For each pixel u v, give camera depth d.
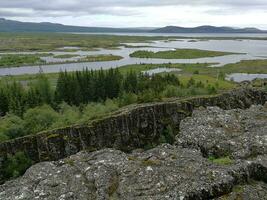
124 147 78.44
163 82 115.94
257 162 36.16
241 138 43.31
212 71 182.12
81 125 76.44
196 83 119.38
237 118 50.38
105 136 77.44
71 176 33.81
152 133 83.06
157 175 32.84
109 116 80.19
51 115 84.44
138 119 82.44
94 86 108.75
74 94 104.75
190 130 46.91
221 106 96.38
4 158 68.31
